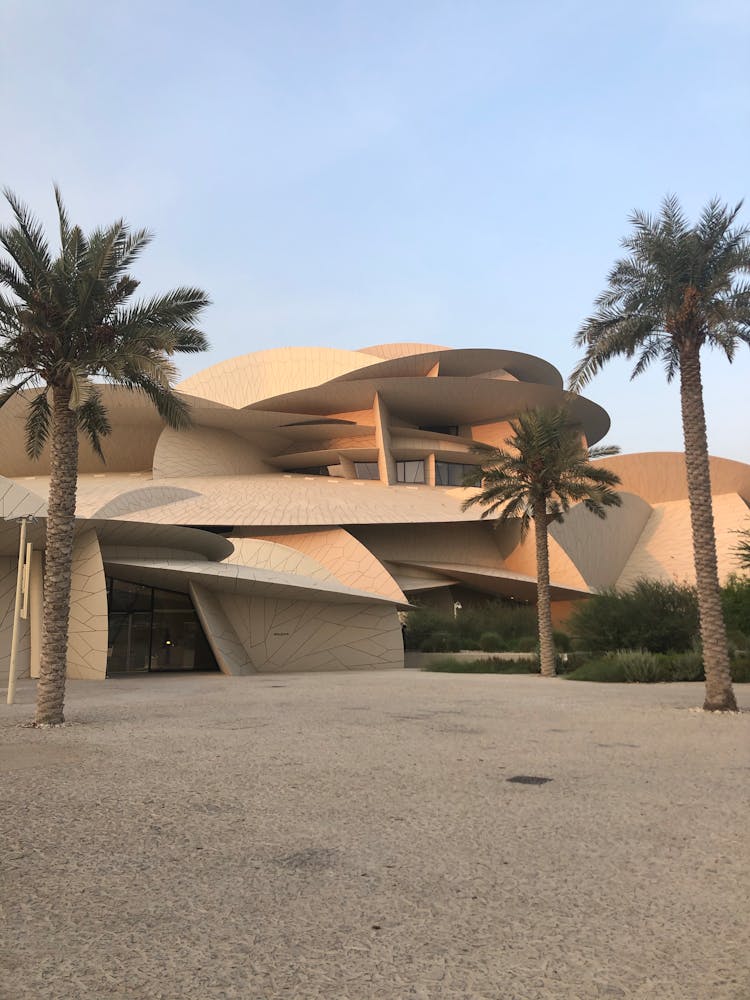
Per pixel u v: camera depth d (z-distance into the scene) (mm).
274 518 47219
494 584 52656
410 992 3229
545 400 59969
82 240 14516
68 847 5387
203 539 33438
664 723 12562
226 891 4484
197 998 3182
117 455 60562
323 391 57781
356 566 45531
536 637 40750
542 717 13469
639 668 23750
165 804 6672
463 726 12148
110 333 14320
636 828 5855
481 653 39188
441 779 7750
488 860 5070
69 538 13828
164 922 4016
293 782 7605
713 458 67625
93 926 3969
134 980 3352
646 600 32031
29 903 4305
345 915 4105
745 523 58719
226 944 3738
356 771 8188
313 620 35844
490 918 4059
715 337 15797
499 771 8188
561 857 5133
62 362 13711
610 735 11070
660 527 62500
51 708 12922
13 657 18516
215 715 14016
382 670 35312
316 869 4891
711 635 14703
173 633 33844
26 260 13867
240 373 63250
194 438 58781
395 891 4477
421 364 57781
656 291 16344
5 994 3209
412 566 52719
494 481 29500
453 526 55094
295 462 61812
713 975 3381
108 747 10047
